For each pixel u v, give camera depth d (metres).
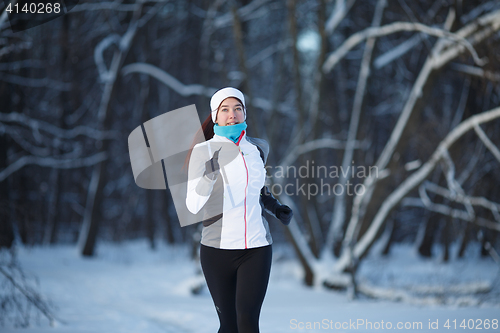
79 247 21.45
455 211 12.84
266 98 25.33
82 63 25.16
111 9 22.02
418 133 13.29
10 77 17.00
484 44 11.95
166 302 10.24
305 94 21.64
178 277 15.83
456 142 13.25
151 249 26.05
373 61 16.34
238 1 21.34
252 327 3.26
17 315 6.83
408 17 14.00
